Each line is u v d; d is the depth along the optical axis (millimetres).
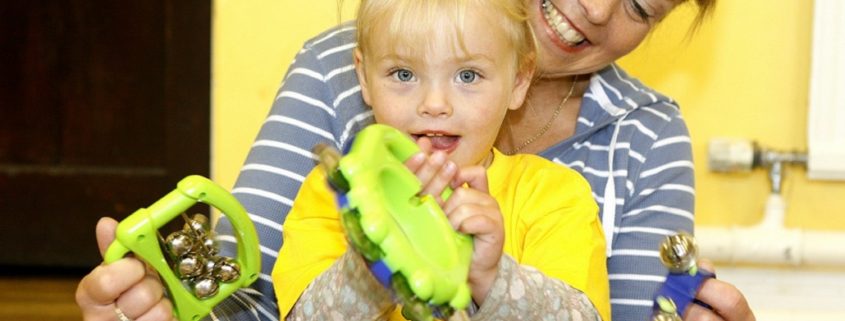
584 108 1486
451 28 1239
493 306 1085
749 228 2268
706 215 2318
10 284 3004
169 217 1112
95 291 1098
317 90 1452
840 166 2225
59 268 3184
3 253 3125
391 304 1119
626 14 1411
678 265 1175
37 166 3090
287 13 2230
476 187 1097
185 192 1115
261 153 1420
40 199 3100
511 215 1321
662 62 2256
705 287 1203
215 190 1129
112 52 3014
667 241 1182
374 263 936
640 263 1423
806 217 2303
